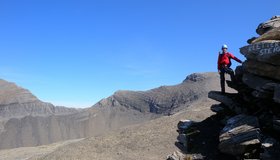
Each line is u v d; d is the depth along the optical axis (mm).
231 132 15219
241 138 14711
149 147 45125
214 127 17641
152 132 50344
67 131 157500
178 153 17094
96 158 44156
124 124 159125
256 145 14359
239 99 17859
